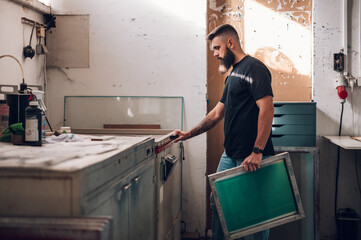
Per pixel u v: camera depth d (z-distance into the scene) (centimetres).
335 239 288
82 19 293
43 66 292
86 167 96
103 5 291
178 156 265
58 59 296
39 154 115
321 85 283
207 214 306
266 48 295
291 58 293
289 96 295
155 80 291
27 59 265
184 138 232
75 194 92
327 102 283
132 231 144
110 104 293
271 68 296
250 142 200
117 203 124
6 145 145
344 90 272
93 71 294
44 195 93
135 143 151
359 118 280
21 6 256
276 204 185
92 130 263
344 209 283
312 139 253
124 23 291
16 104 184
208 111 304
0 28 233
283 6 292
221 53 216
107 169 113
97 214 105
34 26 272
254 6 295
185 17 287
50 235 84
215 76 303
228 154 209
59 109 297
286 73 294
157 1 288
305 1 290
